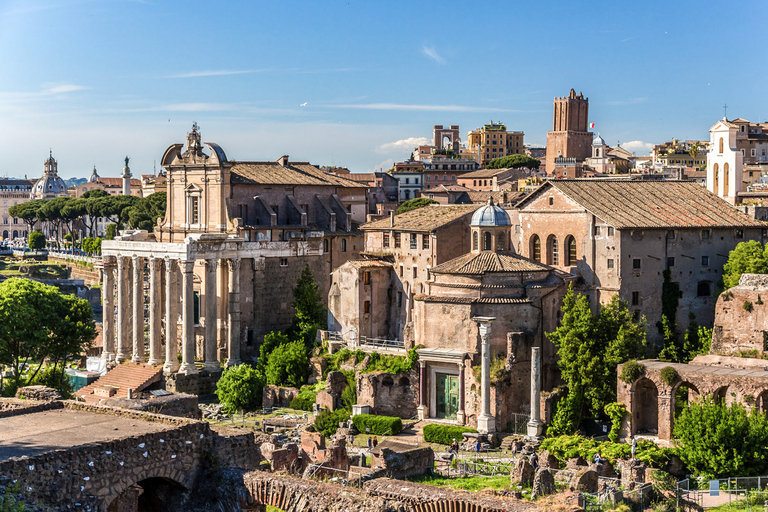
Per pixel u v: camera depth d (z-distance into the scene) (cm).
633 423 8944
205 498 5362
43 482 4775
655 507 6469
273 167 13825
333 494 5078
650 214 10775
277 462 6769
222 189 12456
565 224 10875
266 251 12400
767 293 9212
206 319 11650
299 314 12294
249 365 11569
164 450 5294
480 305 9700
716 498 6856
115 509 5391
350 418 9788
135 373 11562
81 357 13012
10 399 6525
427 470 7812
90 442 5138
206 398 11419
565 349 9381
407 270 11994
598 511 6038
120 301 12219
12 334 10912
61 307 11862
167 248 11544
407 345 10462
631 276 10425
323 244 13288
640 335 9588
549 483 6575
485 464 8062
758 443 7362
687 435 7575
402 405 10062
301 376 10956
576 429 9206
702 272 10919
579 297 9875
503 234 10306
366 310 11850
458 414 9612
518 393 9600
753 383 8162
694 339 10656
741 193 14238
